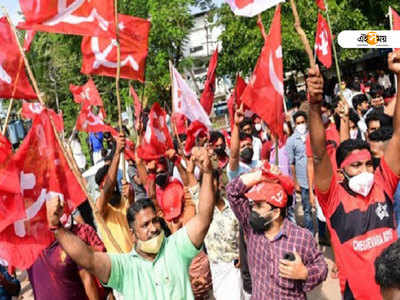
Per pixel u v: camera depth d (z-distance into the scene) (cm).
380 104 797
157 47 1747
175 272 273
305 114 644
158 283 269
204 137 559
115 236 424
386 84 1547
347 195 307
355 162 300
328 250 625
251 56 1484
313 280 292
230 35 1521
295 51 1480
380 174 310
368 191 299
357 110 814
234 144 419
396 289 154
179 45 1748
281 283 298
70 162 300
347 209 303
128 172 666
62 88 2327
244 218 326
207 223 276
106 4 363
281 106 377
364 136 683
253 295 319
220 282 388
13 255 286
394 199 342
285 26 1402
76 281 340
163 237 278
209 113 654
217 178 387
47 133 306
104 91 2089
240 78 600
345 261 306
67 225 335
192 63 1800
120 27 469
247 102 367
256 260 316
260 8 400
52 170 307
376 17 1630
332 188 303
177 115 697
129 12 1756
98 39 470
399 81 256
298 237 304
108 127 713
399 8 1582
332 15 1405
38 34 2317
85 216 589
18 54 342
